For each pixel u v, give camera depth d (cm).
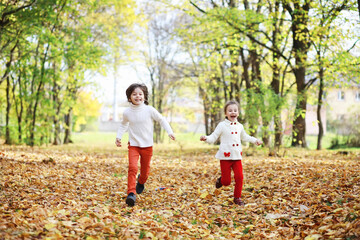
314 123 1104
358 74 1252
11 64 1598
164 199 548
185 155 1407
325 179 605
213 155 1352
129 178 499
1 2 1084
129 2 1688
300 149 1519
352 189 507
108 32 2036
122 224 375
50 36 1456
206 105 2386
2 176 599
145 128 527
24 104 1875
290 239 351
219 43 1493
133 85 526
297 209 452
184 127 3272
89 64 1592
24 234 304
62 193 523
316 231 353
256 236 372
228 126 548
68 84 1925
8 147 1370
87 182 638
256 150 1299
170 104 2964
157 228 374
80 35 1570
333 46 1258
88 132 4188
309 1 1146
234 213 465
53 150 1366
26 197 469
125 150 1728
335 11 1127
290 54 1380
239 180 520
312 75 1522
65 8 1366
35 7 1180
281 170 762
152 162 1065
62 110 2083
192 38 1469
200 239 367
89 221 369
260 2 1370
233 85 1836
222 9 1305
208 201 539
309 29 1269
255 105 1174
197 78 2150
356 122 1844
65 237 321
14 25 1215
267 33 1475
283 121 1238
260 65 1664
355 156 1163
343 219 369
